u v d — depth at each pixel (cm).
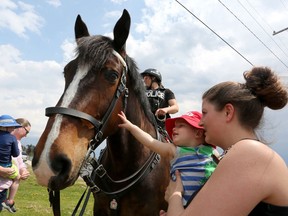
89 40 254
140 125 296
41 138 212
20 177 601
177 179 204
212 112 149
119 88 257
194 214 131
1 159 502
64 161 205
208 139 154
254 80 148
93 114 236
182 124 230
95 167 272
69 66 251
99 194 297
